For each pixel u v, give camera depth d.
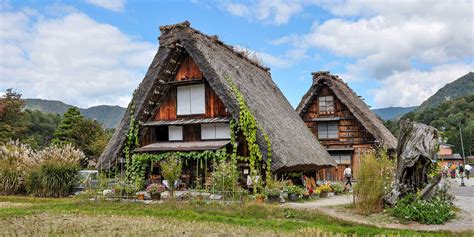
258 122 16.69
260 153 16.14
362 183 12.14
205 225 10.33
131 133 19.19
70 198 17.00
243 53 24.58
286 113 22.41
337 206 13.31
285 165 15.88
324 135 29.98
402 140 12.45
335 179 28.84
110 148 19.25
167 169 15.54
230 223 10.65
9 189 18.94
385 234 8.83
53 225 10.41
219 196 14.96
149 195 15.92
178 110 19.59
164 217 11.60
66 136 42.88
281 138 17.56
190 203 13.70
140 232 9.41
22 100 47.56
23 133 47.62
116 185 17.06
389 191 12.04
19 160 19.84
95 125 43.88
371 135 28.38
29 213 12.50
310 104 30.80
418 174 12.35
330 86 29.39
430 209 10.76
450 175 34.72
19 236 9.02
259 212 12.03
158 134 20.28
